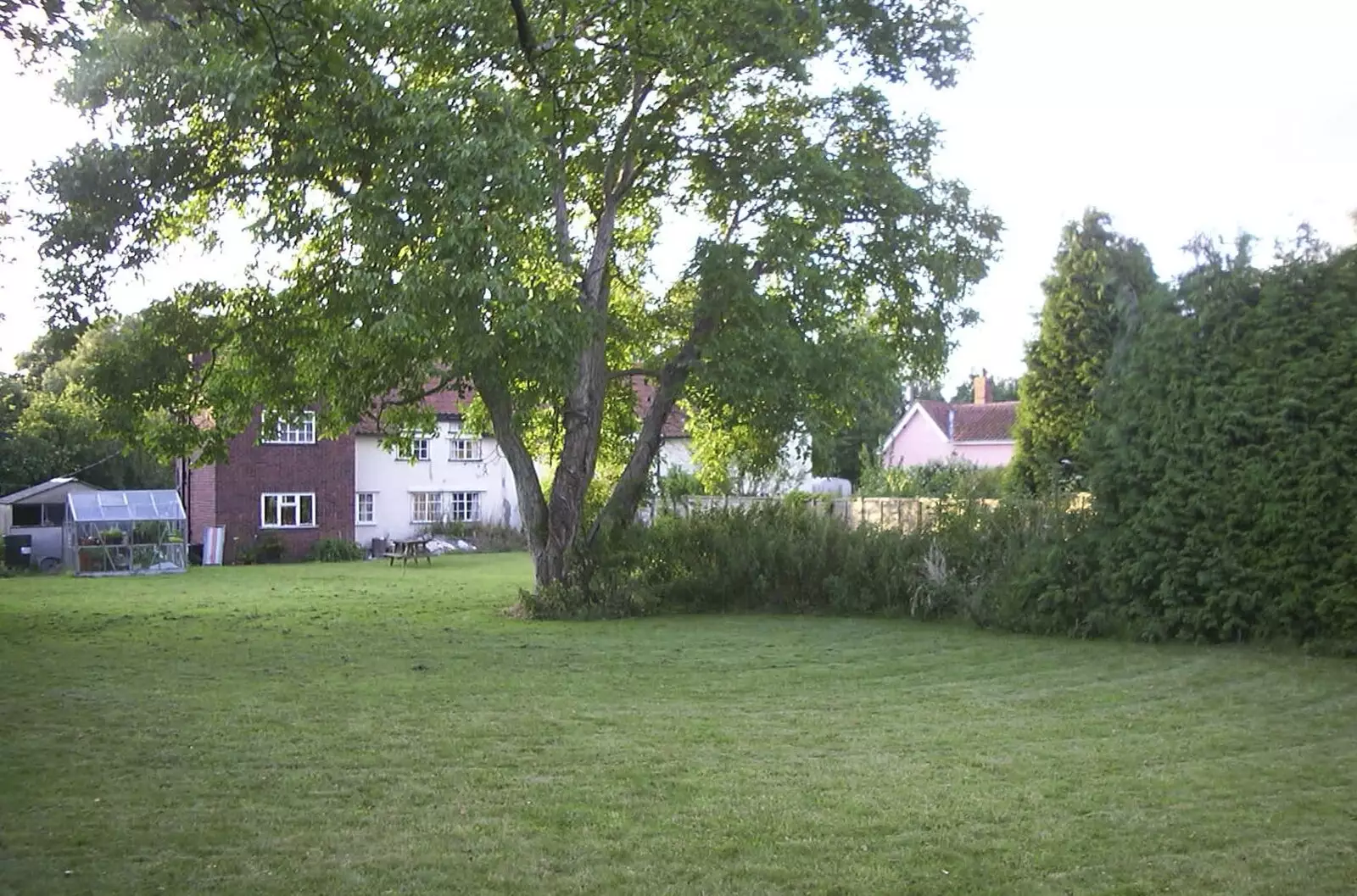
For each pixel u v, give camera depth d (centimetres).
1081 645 1458
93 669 1278
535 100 1656
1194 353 1460
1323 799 687
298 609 2106
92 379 1923
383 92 1575
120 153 1628
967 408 5828
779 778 746
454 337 1655
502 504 4822
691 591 2025
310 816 659
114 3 1065
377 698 1069
